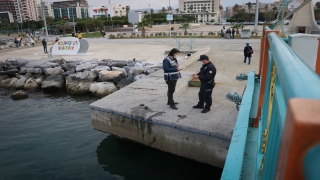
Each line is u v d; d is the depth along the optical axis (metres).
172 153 5.54
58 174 5.71
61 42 22.52
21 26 93.75
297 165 0.37
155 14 93.69
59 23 65.56
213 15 135.25
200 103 6.05
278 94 0.98
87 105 11.08
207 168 5.47
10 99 12.41
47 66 15.47
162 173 5.57
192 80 9.34
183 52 18.27
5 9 159.12
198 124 5.23
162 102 6.61
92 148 6.83
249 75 5.13
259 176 1.84
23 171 5.85
